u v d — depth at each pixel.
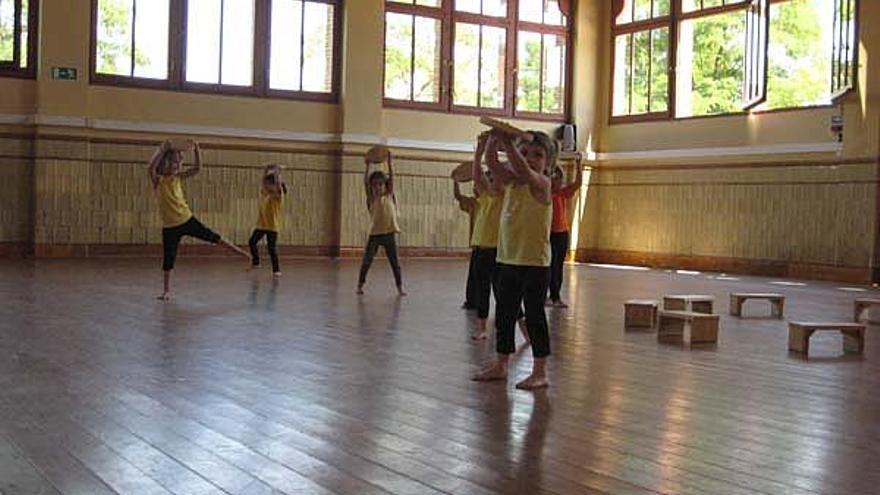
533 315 4.93
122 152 13.85
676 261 15.73
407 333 6.78
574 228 16.91
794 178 14.00
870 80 12.92
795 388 5.09
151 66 14.07
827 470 3.46
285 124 14.94
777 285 12.24
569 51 16.97
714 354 6.23
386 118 15.62
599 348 6.37
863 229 13.07
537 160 4.96
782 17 14.30
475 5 16.25
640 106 16.47
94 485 3.07
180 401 4.33
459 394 4.70
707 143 15.32
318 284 10.32
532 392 4.79
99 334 6.21
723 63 15.16
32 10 13.31
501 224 5.08
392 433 3.86
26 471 3.20
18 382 4.64
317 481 3.18
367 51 15.25
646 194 16.25
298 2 14.98
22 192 13.37
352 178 15.23
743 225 14.73
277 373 5.09
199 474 3.23
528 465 3.44
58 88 13.34
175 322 6.90
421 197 15.87
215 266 12.55
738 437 3.93
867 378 5.46
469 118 16.27
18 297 8.14
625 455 3.60
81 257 13.41
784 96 14.28
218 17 14.46
